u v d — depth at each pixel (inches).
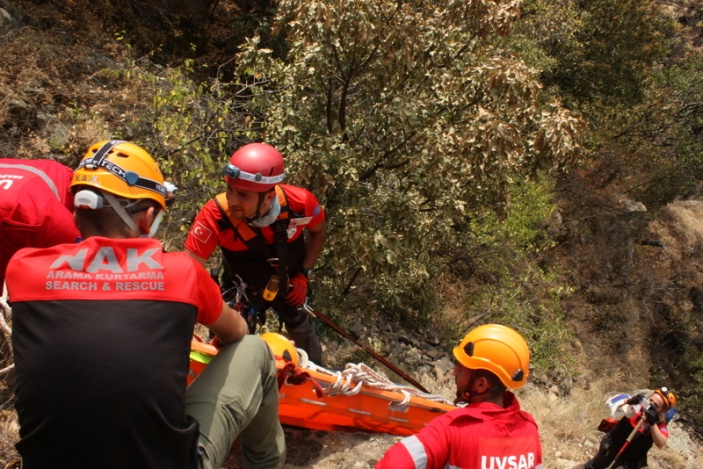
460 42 218.5
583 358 581.6
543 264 636.1
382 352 298.4
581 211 742.5
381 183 215.9
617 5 754.2
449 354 340.2
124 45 351.3
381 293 272.1
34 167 101.1
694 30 1428.4
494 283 437.4
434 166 200.1
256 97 238.7
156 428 63.3
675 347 753.6
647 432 215.3
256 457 100.1
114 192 69.1
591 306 666.2
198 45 411.8
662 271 814.5
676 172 877.8
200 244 132.1
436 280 380.2
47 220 96.2
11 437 131.0
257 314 152.7
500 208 236.5
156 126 230.1
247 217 128.1
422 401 158.7
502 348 94.0
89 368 60.8
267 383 90.7
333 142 196.4
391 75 208.7
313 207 138.3
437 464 85.6
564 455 258.7
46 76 285.0
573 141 209.6
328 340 261.0
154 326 64.6
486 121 200.8
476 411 87.6
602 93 799.1
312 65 205.8
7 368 134.3
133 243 67.9
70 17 338.0
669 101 946.7
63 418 60.4
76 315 62.8
